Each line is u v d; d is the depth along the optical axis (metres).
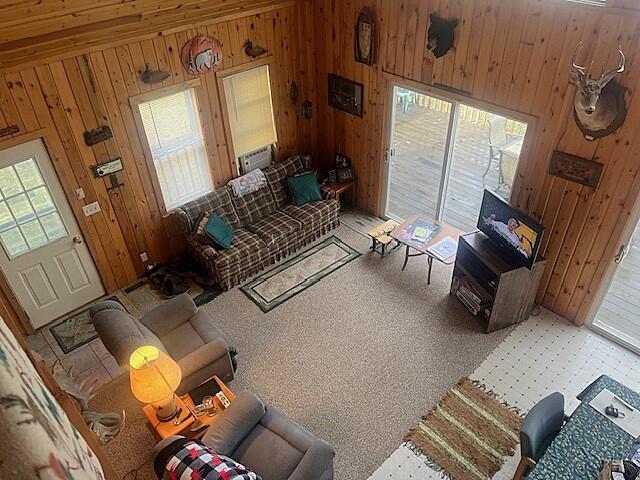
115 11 4.19
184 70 5.36
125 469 4.05
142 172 5.49
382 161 6.36
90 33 4.38
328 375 4.74
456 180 7.34
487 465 3.99
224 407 3.95
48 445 0.40
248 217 6.27
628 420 3.22
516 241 4.77
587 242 4.69
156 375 3.57
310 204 6.49
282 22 5.93
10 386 0.40
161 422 3.82
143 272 5.99
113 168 5.21
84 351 5.09
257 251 5.85
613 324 5.07
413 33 5.20
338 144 6.89
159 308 4.67
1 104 4.32
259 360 4.91
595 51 3.97
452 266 6.00
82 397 4.00
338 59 6.16
